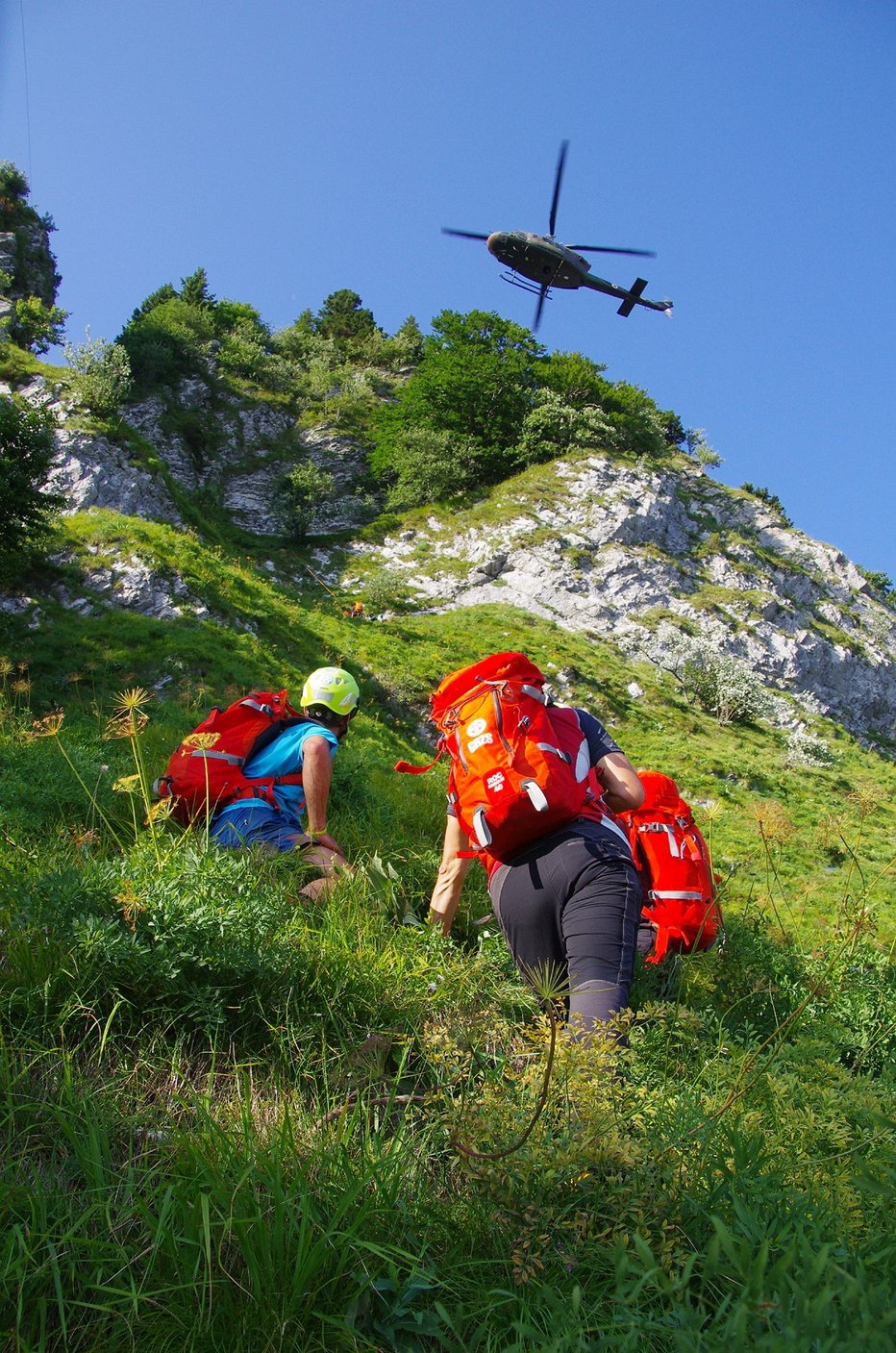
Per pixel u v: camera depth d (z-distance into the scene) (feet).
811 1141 8.39
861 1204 7.25
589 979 10.67
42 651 66.33
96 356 185.06
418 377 214.28
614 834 11.82
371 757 30.01
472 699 12.16
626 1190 6.78
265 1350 6.23
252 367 230.27
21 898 11.25
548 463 186.60
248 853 13.78
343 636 96.48
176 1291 6.51
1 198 247.70
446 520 170.71
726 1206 6.93
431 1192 8.00
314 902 14.06
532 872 11.57
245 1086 9.30
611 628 141.90
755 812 16.46
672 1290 5.19
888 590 255.70
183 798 16.11
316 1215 6.99
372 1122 9.29
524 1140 6.93
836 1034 13.98
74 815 17.28
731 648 149.07
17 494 73.61
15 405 79.51
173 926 10.89
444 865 14.11
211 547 119.55
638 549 163.84
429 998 11.56
